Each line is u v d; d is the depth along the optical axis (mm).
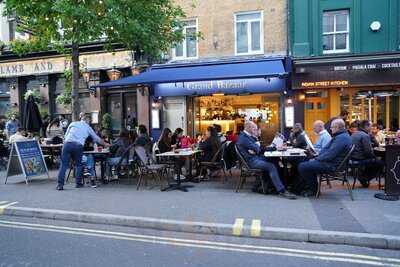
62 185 9180
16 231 6156
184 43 15719
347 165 8172
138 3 10172
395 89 13383
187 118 15773
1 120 17984
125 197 8180
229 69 12883
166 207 7199
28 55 17703
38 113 13258
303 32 14133
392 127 13547
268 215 6488
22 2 10016
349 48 13852
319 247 5301
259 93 14703
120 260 4793
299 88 13555
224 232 5898
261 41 14773
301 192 8148
